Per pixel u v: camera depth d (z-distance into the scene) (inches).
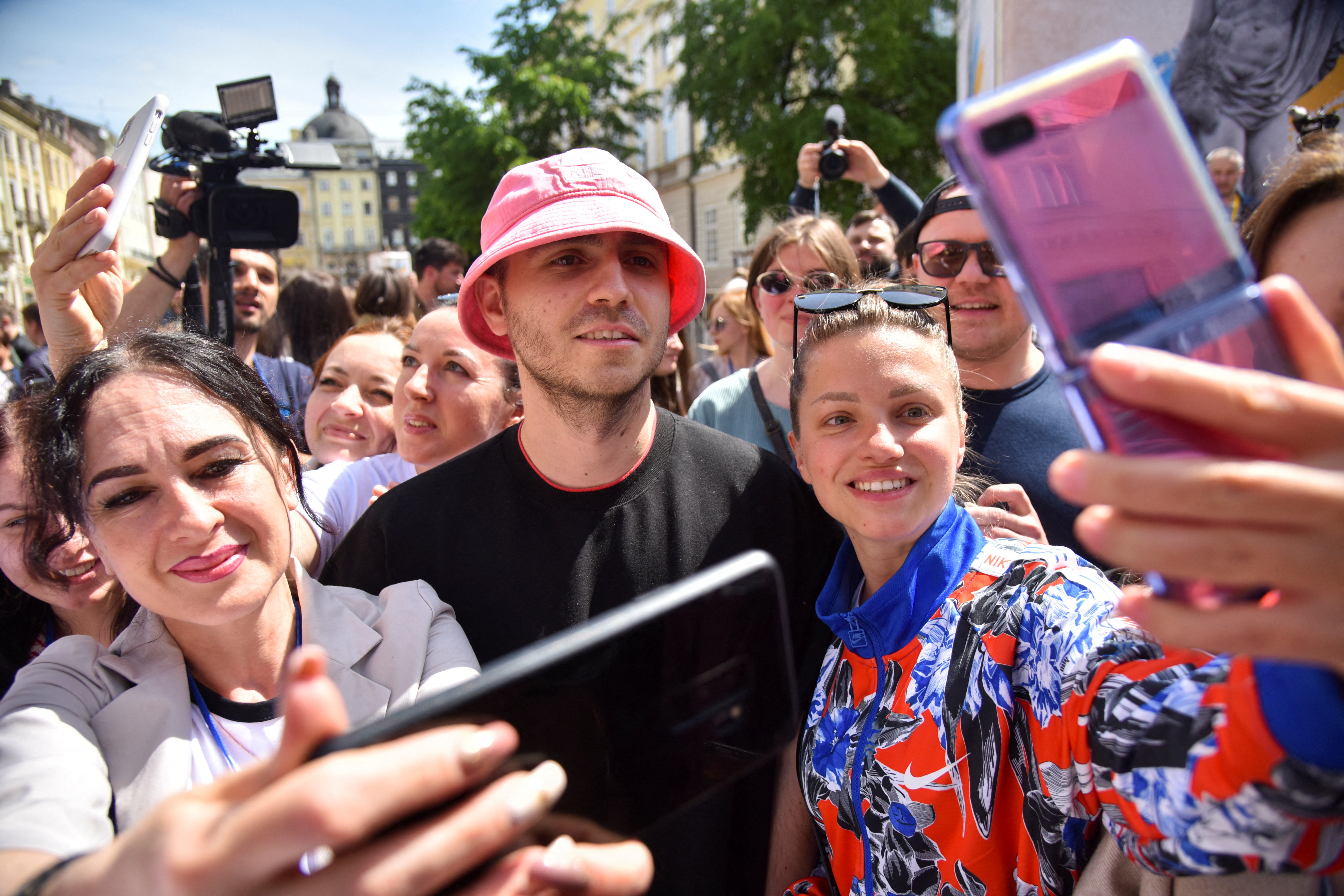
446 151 874.1
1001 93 18.5
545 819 28.4
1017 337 77.8
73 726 41.1
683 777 31.7
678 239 59.9
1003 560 47.7
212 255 115.9
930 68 589.3
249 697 47.4
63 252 66.2
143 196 1140.5
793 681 34.2
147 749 42.4
